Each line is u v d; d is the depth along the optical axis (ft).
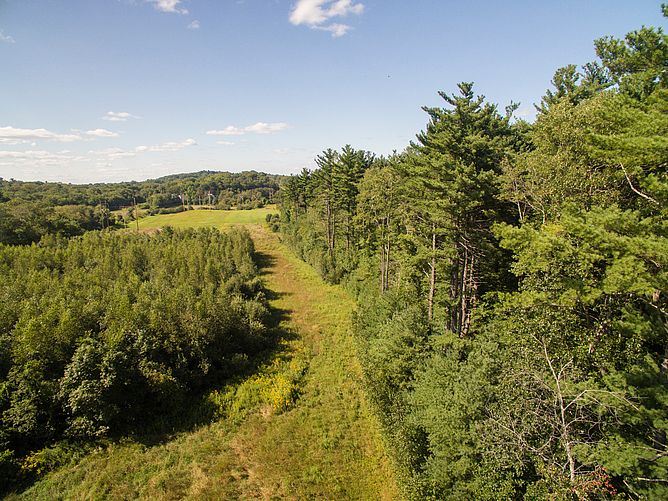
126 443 55.77
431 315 69.10
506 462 32.50
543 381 31.60
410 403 50.06
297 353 87.25
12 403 51.78
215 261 137.49
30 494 46.39
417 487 41.04
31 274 99.45
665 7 24.41
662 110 26.84
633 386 29.81
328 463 53.21
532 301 35.01
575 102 71.56
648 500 26.11
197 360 72.90
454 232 59.26
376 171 118.52
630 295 36.58
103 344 60.29
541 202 51.57
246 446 56.65
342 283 140.46
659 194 25.45
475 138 53.88
